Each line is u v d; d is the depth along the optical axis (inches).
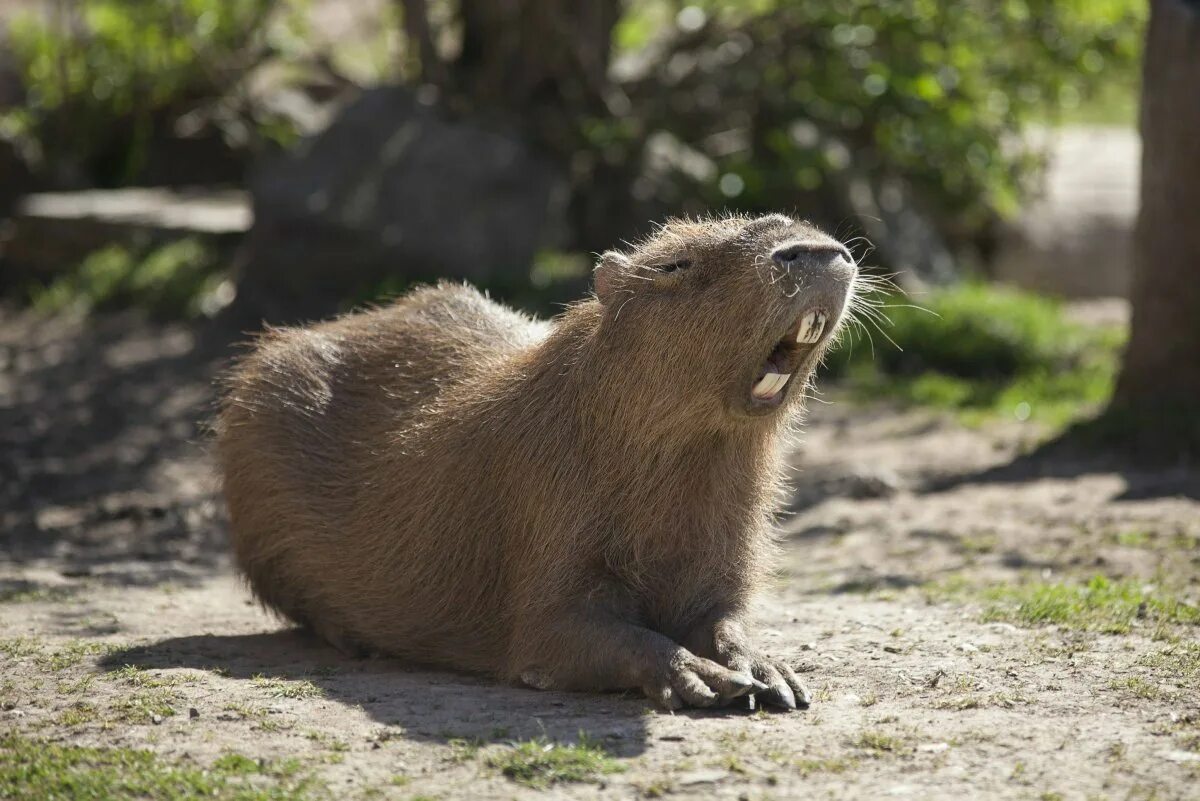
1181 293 551.2
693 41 876.0
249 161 1010.7
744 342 267.6
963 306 756.6
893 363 733.3
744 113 871.7
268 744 243.3
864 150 876.6
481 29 884.0
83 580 417.4
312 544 333.7
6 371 722.2
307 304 775.1
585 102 850.8
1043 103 888.9
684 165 850.8
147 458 589.6
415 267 778.8
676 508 283.4
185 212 908.6
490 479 302.7
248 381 354.0
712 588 290.4
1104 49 815.7
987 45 839.7
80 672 295.7
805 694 266.4
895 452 582.2
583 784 224.8
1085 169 984.3
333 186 782.5
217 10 936.9
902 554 430.3
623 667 270.2
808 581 403.5
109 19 974.4
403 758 236.2
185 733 249.1
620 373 280.7
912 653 302.8
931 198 876.6
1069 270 924.6
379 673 307.1
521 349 326.0
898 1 792.3
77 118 991.6
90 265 866.8
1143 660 293.1
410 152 796.0
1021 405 641.6
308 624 345.4
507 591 301.0
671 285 275.4
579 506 284.8
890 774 229.3
